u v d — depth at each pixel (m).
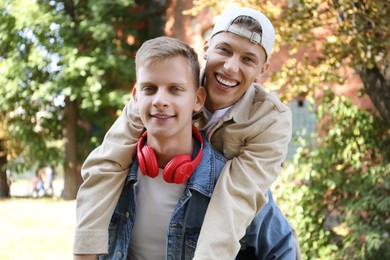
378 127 6.17
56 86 13.33
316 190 5.86
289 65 5.79
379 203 5.25
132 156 1.94
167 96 1.74
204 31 12.66
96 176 1.89
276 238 2.09
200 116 2.02
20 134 14.55
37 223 10.31
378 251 5.21
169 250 1.85
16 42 13.76
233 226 1.73
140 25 14.95
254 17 1.90
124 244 1.92
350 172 5.87
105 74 14.40
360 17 4.98
